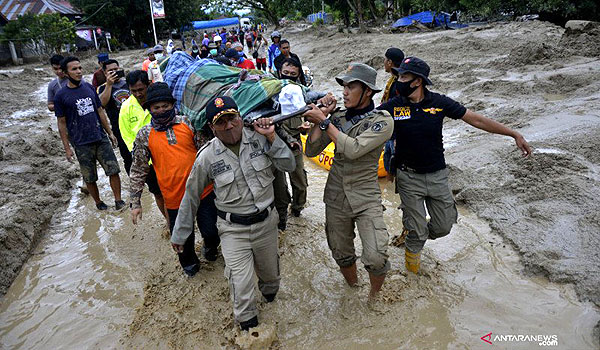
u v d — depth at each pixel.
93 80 7.21
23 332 4.02
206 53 15.96
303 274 4.54
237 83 4.32
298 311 3.98
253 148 3.39
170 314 4.06
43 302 4.45
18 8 40.81
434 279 4.20
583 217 4.61
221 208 3.49
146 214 6.30
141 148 4.11
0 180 7.23
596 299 3.62
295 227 5.52
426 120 3.74
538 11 23.83
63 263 5.18
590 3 22.12
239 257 3.46
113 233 5.82
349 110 3.57
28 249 5.39
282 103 3.46
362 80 3.35
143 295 4.42
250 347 3.45
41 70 26.64
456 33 22.53
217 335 3.75
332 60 20.86
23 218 5.68
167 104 3.98
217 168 3.36
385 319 3.74
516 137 3.76
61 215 6.54
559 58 12.76
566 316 3.55
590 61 12.07
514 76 11.85
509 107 8.77
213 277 4.57
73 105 5.89
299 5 51.50
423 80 3.66
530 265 4.20
